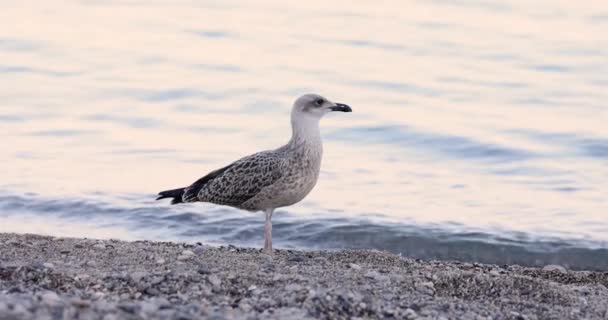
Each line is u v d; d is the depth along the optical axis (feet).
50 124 72.18
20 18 111.04
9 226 50.52
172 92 81.82
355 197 56.65
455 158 66.03
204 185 43.73
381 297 32.83
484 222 52.54
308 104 41.60
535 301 34.09
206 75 87.51
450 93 82.53
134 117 74.95
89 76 87.15
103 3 119.65
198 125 73.15
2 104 77.66
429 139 69.41
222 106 78.64
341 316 30.50
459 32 103.91
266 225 42.96
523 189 59.11
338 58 94.48
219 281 33.19
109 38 102.42
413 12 113.39
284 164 41.52
